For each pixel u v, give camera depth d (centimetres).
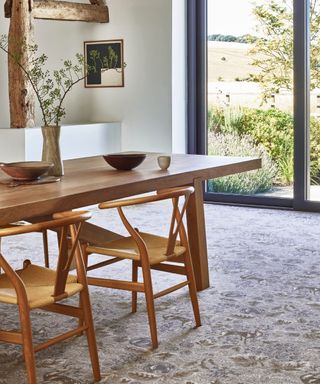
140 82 839
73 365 354
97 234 476
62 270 312
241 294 471
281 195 797
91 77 870
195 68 833
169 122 826
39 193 359
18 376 341
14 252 595
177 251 397
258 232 667
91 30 861
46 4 778
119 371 346
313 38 759
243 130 813
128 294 473
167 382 333
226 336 392
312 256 573
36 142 751
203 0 819
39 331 404
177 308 442
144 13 827
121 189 389
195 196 472
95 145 824
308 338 387
